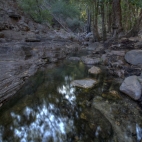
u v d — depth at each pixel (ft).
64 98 9.82
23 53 20.13
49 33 43.65
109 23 45.32
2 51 19.10
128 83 9.87
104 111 7.85
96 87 11.21
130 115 7.38
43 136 6.35
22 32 31.27
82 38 55.93
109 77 13.25
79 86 11.67
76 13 83.30
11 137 6.27
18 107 8.59
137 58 13.57
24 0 45.16
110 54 17.95
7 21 31.89
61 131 6.60
